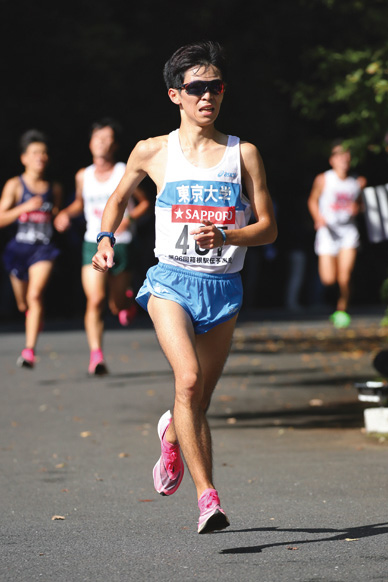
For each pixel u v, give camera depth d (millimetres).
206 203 15305
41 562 14008
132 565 13797
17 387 33000
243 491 18250
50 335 52062
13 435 24703
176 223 15367
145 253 65000
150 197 67062
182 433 14500
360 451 21828
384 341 46312
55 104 65438
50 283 68250
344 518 16141
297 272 70438
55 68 65875
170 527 15898
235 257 15500
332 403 28922
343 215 45500
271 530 15500
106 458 21828
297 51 70250
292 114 71938
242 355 41656
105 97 67062
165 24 72812
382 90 29234
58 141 66438
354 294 77812
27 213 33281
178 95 15461
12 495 18406
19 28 64188
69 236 64562
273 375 35219
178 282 15367
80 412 28047
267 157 72875
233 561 13875
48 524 16219
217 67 15273
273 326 56188
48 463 21344
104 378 35125
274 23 70812
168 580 13094
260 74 72500
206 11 72250
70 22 66125
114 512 17016
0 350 44719
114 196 16062
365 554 14078
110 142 32219
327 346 44812
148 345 46719
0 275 65938
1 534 15570
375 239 26938
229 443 23141
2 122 64250
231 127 73125
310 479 19125
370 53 30656
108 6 70625
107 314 67812
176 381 14711
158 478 16109
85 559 14125
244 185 15547
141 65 68750
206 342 15727
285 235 70688
